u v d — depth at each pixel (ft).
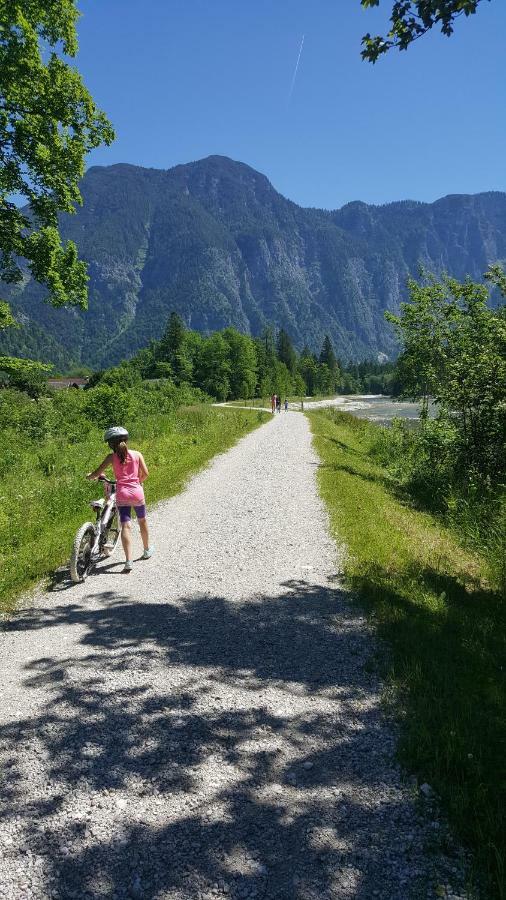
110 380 197.36
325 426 113.09
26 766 9.90
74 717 11.47
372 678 13.05
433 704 11.43
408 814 8.59
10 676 13.34
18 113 53.01
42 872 7.64
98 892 7.32
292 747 10.42
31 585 20.13
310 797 9.05
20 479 44.62
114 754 10.24
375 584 19.12
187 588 19.84
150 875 7.57
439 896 7.11
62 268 59.06
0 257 57.31
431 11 16.19
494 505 33.99
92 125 56.85
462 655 13.66
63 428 82.43
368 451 79.56
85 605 18.24
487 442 39.14
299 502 35.73
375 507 33.47
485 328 52.90
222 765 9.89
